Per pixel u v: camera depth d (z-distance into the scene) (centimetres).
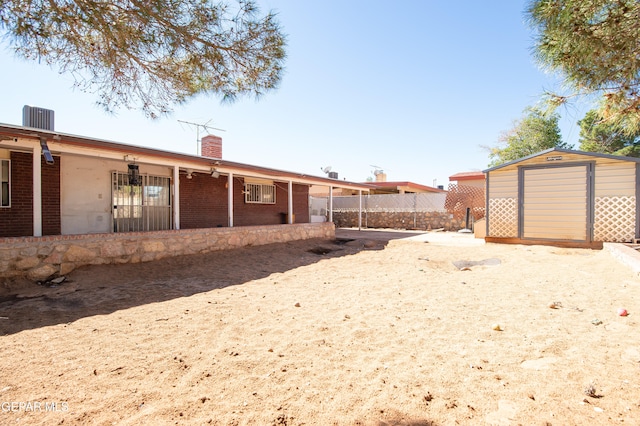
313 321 414
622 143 1681
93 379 269
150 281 643
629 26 270
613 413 212
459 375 271
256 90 452
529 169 1109
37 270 616
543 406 223
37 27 343
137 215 1021
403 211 2059
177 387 258
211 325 399
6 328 388
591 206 1009
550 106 356
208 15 373
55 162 848
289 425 211
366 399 239
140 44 377
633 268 607
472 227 1808
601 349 309
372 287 602
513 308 455
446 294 541
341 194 2573
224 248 973
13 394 247
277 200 1577
